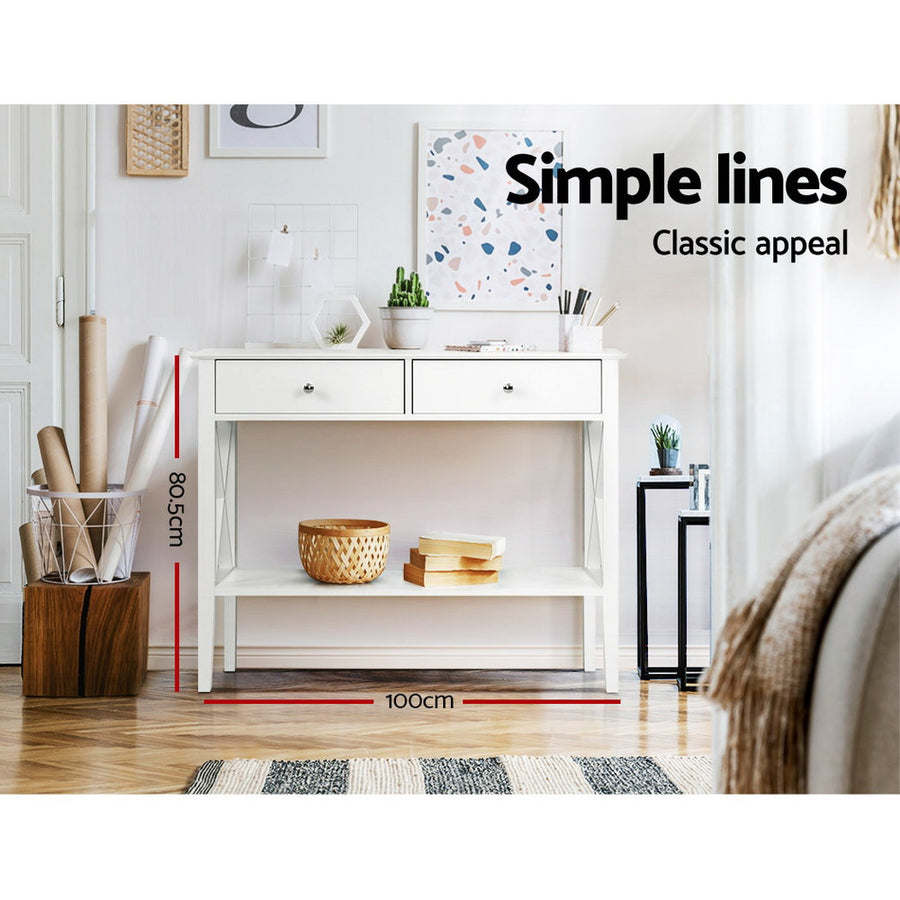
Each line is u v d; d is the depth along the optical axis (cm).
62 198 273
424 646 276
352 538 246
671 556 276
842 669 104
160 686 255
